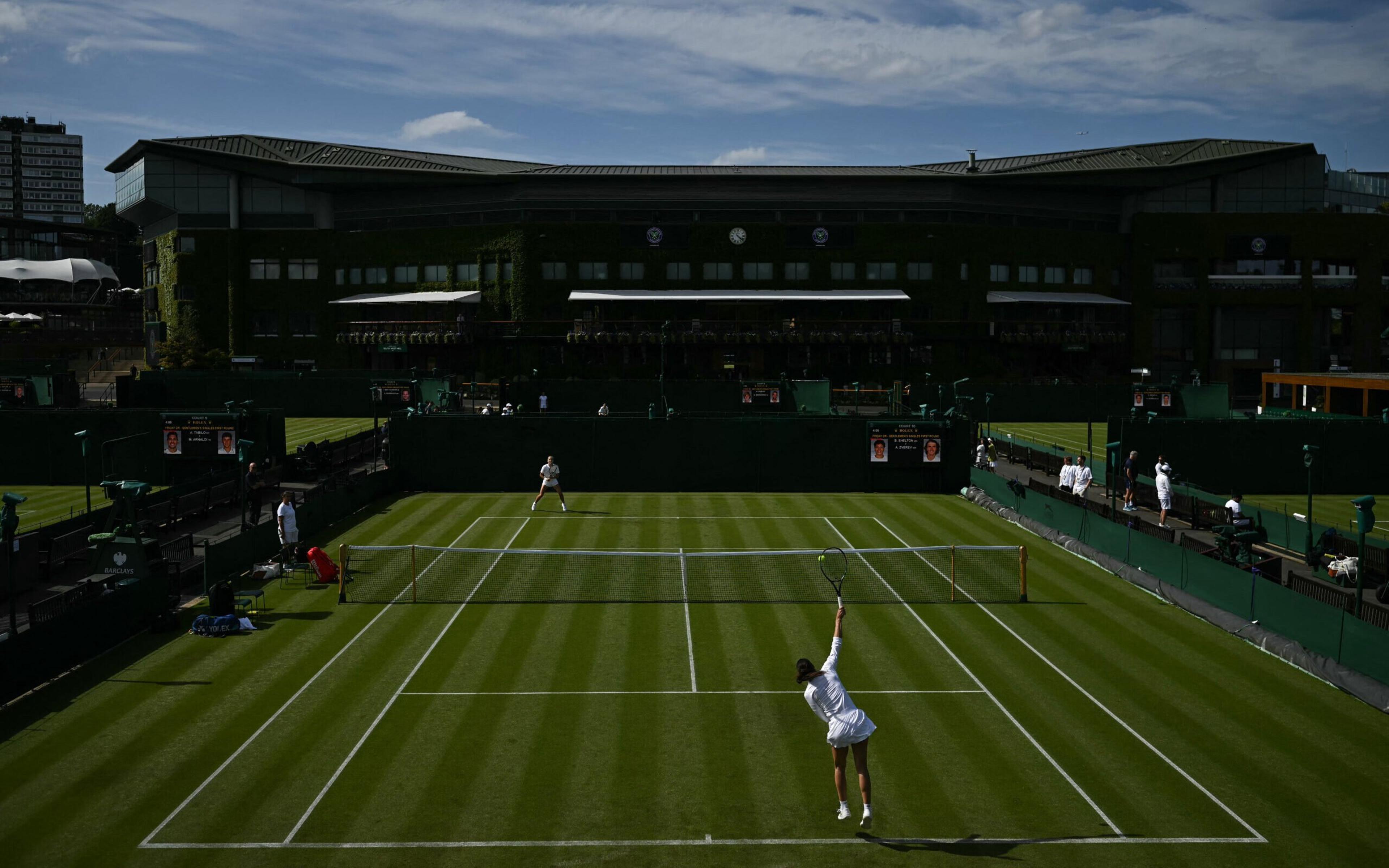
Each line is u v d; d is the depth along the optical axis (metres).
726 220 94.25
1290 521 32.12
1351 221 98.56
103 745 16.39
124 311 132.12
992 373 95.50
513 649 21.31
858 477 44.19
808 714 17.83
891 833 13.70
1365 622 18.83
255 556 28.38
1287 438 44.41
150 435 43.28
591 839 13.50
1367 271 99.00
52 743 16.50
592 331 90.81
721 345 93.62
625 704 18.27
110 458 42.16
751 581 27.20
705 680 19.50
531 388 71.56
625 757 16.02
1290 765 15.81
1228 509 31.80
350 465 47.22
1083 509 31.16
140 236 166.00
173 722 17.34
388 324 95.00
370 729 17.08
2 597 25.05
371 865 12.85
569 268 93.69
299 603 24.92
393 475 43.09
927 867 12.84
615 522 36.16
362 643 21.69
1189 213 98.94
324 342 99.81
